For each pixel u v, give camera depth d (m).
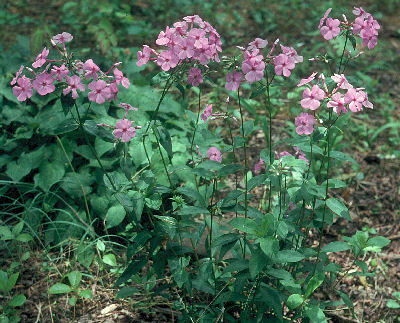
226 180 4.41
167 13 7.75
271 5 8.57
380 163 4.93
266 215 2.42
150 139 3.86
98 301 3.36
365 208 4.38
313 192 2.58
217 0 8.55
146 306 3.29
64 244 3.76
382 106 5.84
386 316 3.36
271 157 2.65
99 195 3.85
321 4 8.52
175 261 2.82
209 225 3.20
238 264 2.53
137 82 4.97
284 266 2.91
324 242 3.97
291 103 5.46
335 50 6.65
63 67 2.40
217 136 2.87
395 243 4.00
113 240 3.79
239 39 7.05
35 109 4.29
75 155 4.14
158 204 2.85
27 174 4.06
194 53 2.41
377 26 2.51
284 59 2.39
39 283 3.49
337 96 2.33
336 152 2.66
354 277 3.65
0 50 6.20
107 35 6.19
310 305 2.64
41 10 7.88
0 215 3.98
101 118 3.77
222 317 2.79
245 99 5.61
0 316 3.20
